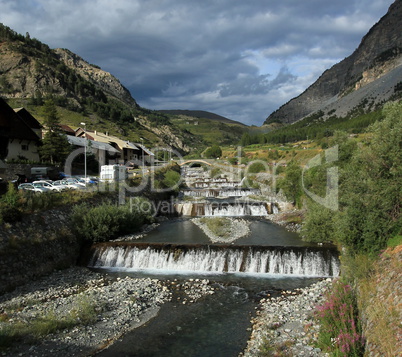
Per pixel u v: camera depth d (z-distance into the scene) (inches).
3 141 2369.6
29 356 619.5
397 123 821.2
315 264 1066.1
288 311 780.0
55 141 2790.4
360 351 518.0
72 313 780.0
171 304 848.9
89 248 1259.2
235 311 802.8
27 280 1018.7
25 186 1817.2
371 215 759.1
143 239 1413.6
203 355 621.3
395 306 513.7
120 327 727.1
